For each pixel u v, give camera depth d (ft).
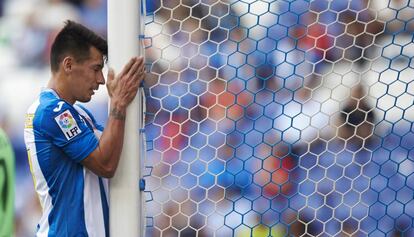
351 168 39.78
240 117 38.19
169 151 37.24
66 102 26.32
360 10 35.29
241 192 40.09
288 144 40.70
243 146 40.24
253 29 38.52
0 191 50.26
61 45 26.40
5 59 54.29
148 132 29.55
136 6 25.73
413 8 33.65
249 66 38.88
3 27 54.70
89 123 27.86
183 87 36.11
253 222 40.50
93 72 26.66
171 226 33.65
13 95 53.47
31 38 54.24
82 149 25.44
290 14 39.04
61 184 26.35
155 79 28.89
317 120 40.04
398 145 35.35
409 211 39.86
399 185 39.60
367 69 35.76
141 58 25.67
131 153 25.96
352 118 38.63
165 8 29.40
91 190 26.66
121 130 25.36
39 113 26.00
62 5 54.03
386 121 35.37
